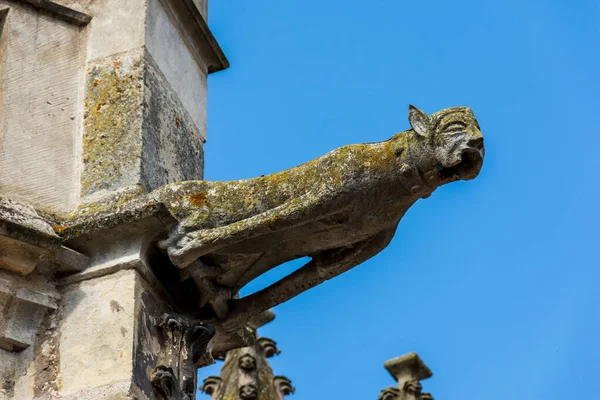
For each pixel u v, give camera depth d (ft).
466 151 43.14
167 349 44.32
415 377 69.67
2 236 43.83
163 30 50.03
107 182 46.24
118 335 43.52
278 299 46.62
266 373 66.90
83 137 47.24
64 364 43.57
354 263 46.01
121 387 42.50
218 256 45.73
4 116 46.91
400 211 44.83
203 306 46.34
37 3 49.01
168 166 47.85
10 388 43.50
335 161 44.39
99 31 49.19
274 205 44.80
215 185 45.52
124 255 44.65
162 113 48.47
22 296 44.19
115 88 47.98
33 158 46.52
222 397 65.82
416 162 43.70
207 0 54.39
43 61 48.32
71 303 44.50
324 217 44.34
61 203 46.11
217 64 52.85
